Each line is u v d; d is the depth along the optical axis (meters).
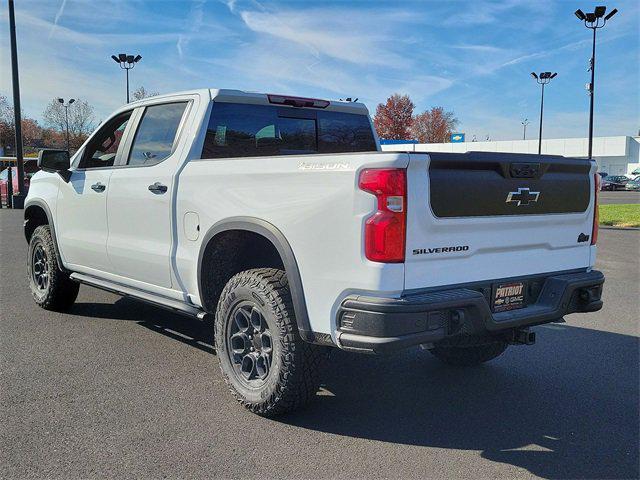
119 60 33.50
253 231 3.60
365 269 3.02
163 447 3.24
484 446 3.35
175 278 4.31
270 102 4.79
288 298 3.47
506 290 3.52
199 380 4.27
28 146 74.44
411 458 3.19
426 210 3.06
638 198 38.44
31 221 6.50
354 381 4.43
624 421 3.73
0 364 4.56
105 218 5.01
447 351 4.70
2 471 2.95
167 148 4.55
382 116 79.31
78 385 4.14
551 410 3.90
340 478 2.96
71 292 6.09
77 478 2.89
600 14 24.03
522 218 3.52
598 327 6.09
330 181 3.19
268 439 3.37
